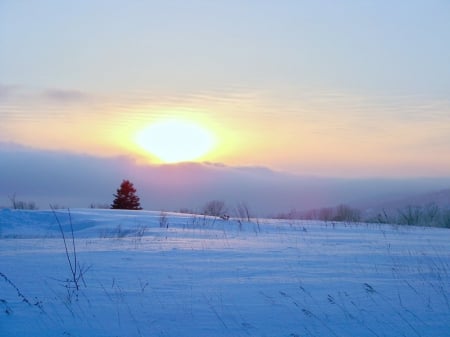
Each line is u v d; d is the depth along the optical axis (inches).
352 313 230.4
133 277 304.5
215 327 211.9
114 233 645.3
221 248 450.3
